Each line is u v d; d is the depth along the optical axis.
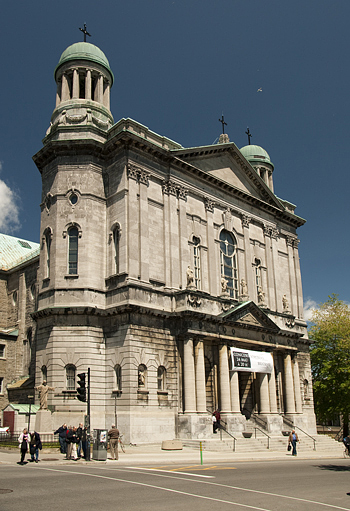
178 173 48.00
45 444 33.50
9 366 58.59
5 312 64.75
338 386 65.00
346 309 70.06
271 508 14.95
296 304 62.09
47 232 44.94
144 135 46.09
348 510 15.09
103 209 44.75
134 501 15.50
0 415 55.47
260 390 49.34
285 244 63.19
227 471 24.92
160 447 37.31
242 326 47.31
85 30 53.81
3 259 68.06
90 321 40.88
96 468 24.83
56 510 13.99
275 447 43.72
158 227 44.84
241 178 56.53
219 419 43.00
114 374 39.88
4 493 16.75
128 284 40.19
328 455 42.22
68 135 46.28
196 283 47.50
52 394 39.22
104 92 52.06
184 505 14.95
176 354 42.34
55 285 42.06
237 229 54.38
